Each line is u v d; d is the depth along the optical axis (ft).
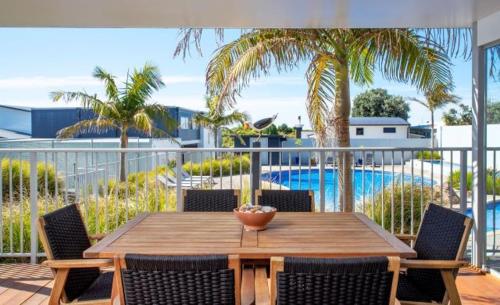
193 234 7.59
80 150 13.50
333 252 6.48
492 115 12.64
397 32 15.94
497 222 13.03
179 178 13.82
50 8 11.23
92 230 15.39
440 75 16.48
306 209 10.49
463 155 13.66
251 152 13.69
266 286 6.47
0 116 71.77
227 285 5.12
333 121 17.15
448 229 7.61
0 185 13.82
